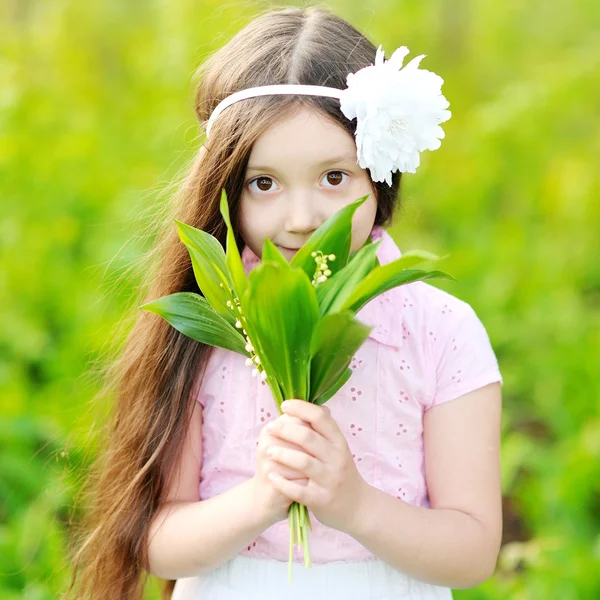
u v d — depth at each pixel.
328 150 1.31
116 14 4.00
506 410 2.70
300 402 1.28
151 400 1.42
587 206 3.34
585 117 3.54
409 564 1.33
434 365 1.40
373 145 1.28
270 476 1.30
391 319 1.40
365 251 1.25
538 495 2.19
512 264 3.10
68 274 2.68
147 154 3.27
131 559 1.42
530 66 4.04
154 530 1.40
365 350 1.40
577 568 1.91
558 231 3.38
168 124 3.26
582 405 2.53
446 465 1.39
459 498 1.38
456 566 1.35
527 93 3.50
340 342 1.22
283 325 1.23
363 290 1.21
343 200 1.33
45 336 2.53
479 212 3.55
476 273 3.07
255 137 1.32
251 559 1.39
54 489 1.86
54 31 3.82
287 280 1.20
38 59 3.74
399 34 3.80
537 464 2.25
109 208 2.94
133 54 3.80
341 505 1.29
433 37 4.05
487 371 1.41
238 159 1.33
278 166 1.32
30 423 2.14
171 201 1.45
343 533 1.38
